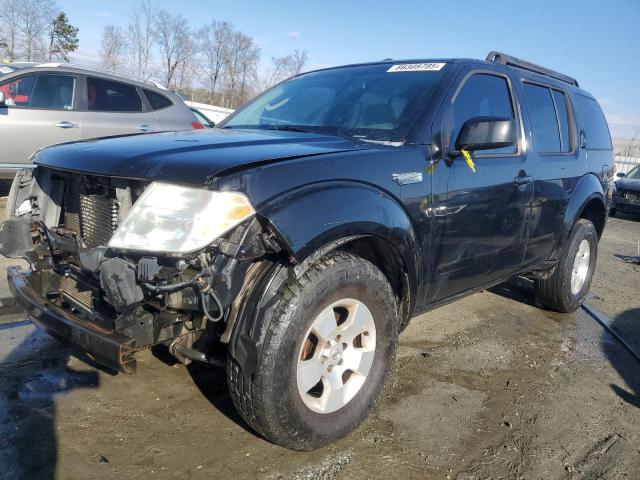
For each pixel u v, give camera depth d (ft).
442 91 10.57
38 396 9.30
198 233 6.61
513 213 11.92
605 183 16.70
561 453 8.89
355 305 8.41
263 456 8.20
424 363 11.95
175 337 7.53
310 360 7.98
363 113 10.73
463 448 8.82
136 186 7.41
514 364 12.31
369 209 8.14
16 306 13.07
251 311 7.26
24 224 9.01
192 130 10.89
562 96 15.05
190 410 9.25
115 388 9.75
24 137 22.35
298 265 7.48
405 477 7.98
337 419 8.38
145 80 26.48
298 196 7.33
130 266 6.83
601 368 12.48
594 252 16.53
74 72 23.75
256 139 9.08
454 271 10.61
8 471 7.38
